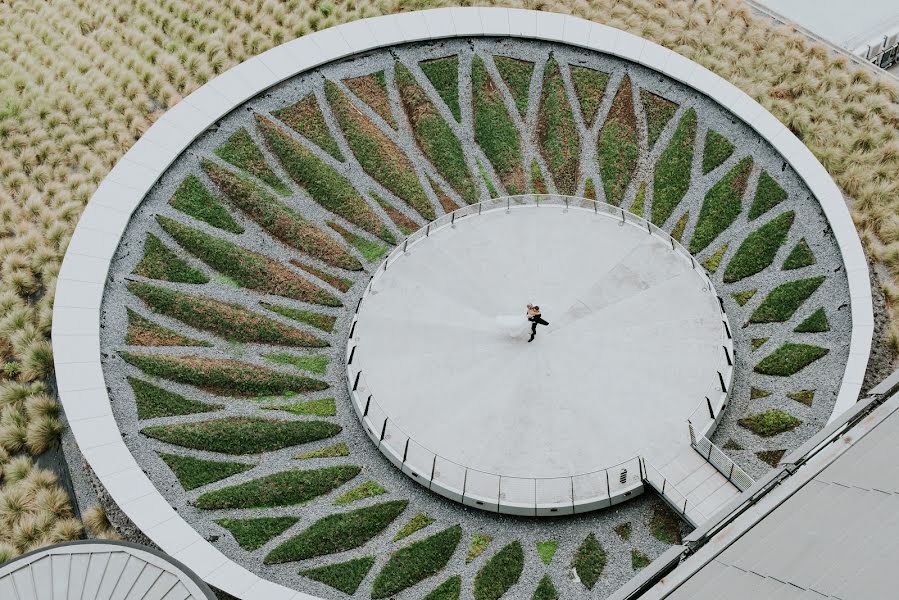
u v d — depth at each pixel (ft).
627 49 125.59
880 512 54.70
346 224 111.45
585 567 82.74
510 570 82.94
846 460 62.28
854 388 91.56
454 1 140.56
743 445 90.33
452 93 123.03
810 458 65.10
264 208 111.65
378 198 113.50
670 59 124.26
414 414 92.38
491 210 109.40
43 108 129.59
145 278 105.70
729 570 57.77
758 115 117.29
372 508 88.02
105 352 99.45
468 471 87.61
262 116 120.47
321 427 94.17
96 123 127.95
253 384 97.50
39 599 65.82
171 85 131.75
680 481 85.35
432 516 87.45
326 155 117.08
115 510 91.15
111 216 109.50
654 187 113.29
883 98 123.95
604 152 116.47
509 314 99.14
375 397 93.86
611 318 98.43
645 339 96.43
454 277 103.40
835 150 118.01
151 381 97.55
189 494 89.45
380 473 90.99
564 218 108.17
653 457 87.30
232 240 109.60
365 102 122.21
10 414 100.63
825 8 142.82
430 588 82.69
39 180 123.03
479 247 106.01
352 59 126.52
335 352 100.83
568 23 128.77
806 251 104.42
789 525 59.21
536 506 85.35
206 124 118.62
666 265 102.83
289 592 81.46
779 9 143.23
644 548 83.56
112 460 90.58
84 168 123.85
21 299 111.24
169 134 117.29
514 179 114.73
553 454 88.48
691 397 91.56
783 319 99.45
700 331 96.63
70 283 103.71
